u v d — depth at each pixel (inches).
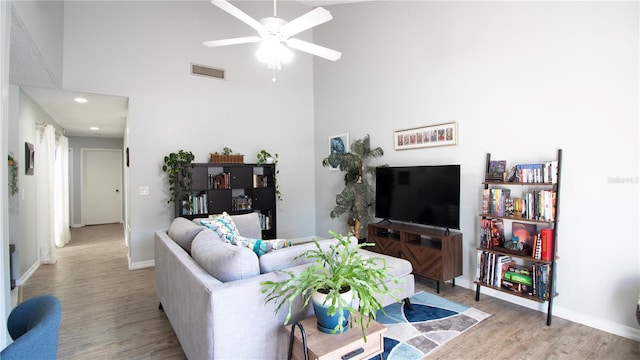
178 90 182.2
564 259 107.0
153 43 175.2
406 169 149.8
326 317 61.2
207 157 191.5
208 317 61.3
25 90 151.6
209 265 72.4
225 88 197.6
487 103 126.8
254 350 65.9
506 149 121.1
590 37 100.4
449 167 132.3
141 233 172.6
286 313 70.2
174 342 93.1
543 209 105.0
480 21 128.5
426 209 141.1
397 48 165.0
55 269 167.6
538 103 112.3
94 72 159.5
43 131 180.1
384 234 162.4
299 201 227.6
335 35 208.5
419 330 98.1
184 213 175.8
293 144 224.4
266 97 213.3
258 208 201.8
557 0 107.5
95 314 112.1
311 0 207.5
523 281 109.0
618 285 96.1
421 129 152.5
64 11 152.5
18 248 139.9
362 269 61.9
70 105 183.2
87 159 324.5
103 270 165.8
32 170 164.6
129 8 168.6
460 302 120.0
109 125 250.4
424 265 134.6
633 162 93.0
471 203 133.3
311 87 231.6
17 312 46.4
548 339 93.2
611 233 97.2
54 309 40.6
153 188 175.8
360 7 187.9
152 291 135.0
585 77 101.6
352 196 171.2
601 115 98.5
